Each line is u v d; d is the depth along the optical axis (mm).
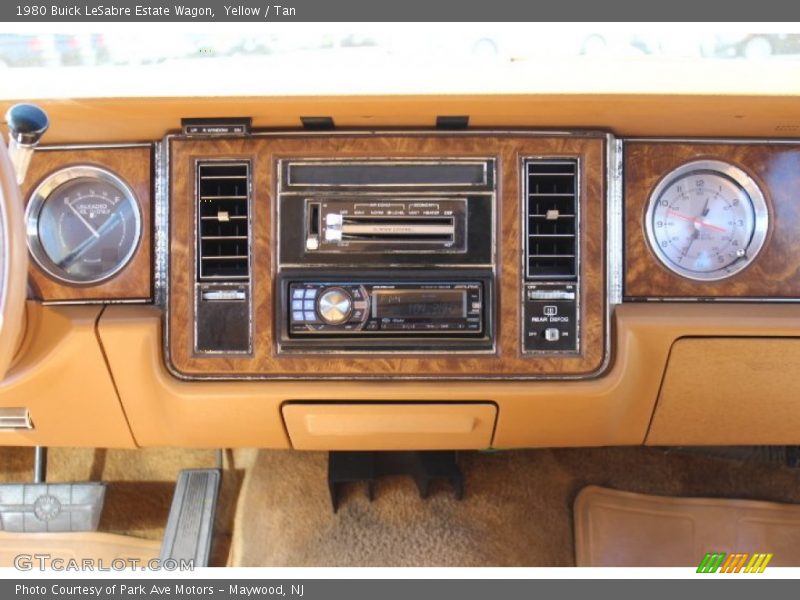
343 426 1871
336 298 1729
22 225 1416
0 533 2250
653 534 2273
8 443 1974
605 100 1544
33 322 1720
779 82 1495
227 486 2398
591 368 1782
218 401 1800
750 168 1777
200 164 1747
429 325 1751
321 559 2277
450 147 1737
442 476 2324
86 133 1738
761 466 2365
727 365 1808
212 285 1762
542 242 1764
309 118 1663
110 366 1793
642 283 1792
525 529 2322
